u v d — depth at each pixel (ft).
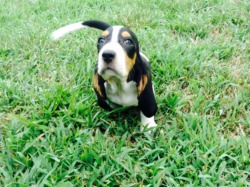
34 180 1.44
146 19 2.78
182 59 2.19
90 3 3.19
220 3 2.99
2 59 2.31
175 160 1.52
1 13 3.07
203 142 1.57
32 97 1.93
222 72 2.12
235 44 2.40
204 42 2.45
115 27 1.54
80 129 1.74
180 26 2.64
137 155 1.59
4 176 1.47
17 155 1.53
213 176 1.44
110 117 1.84
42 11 3.11
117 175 1.47
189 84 2.03
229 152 1.56
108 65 1.44
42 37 2.53
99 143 1.60
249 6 2.93
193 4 3.00
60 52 2.37
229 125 1.76
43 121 1.73
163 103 1.87
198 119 1.74
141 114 1.73
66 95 1.93
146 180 1.46
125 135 1.66
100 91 1.66
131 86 1.62
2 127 1.77
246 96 1.93
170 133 1.67
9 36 2.59
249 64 2.24
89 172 1.48
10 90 1.98
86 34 2.58
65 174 1.45
